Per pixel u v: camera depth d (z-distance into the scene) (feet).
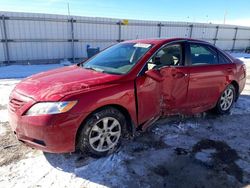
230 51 71.05
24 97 8.98
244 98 19.51
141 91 10.22
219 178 8.65
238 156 10.19
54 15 39.99
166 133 12.15
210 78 13.33
